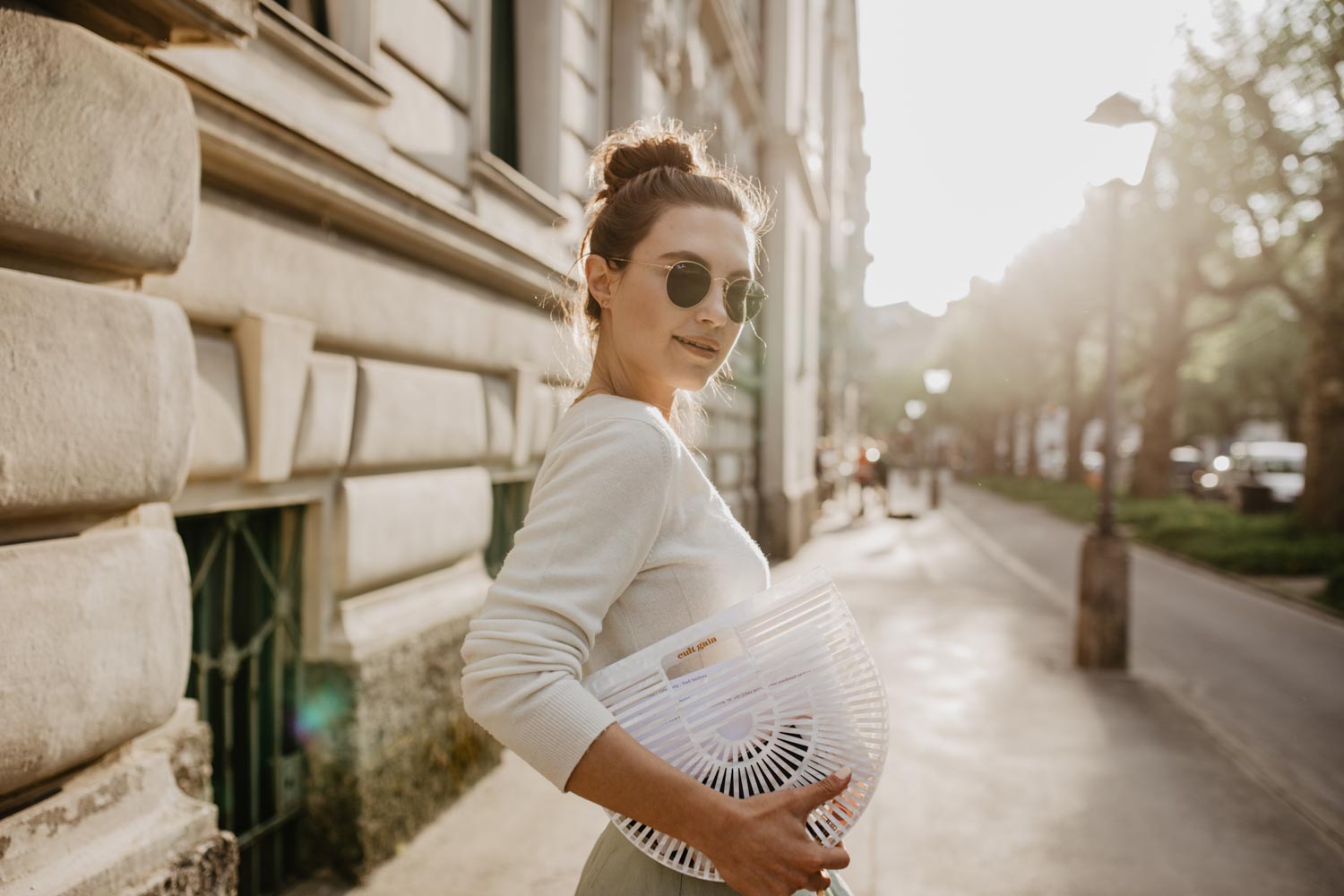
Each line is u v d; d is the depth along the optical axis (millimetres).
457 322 4086
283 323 2820
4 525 1608
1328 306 14734
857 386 38156
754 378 12609
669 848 1082
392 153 3654
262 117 2588
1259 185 15516
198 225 2527
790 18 13695
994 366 39469
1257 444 29016
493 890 3203
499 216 4645
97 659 1726
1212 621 9180
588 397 1210
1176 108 16047
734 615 1109
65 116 1636
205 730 2215
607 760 947
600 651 1108
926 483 43562
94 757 1810
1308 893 3393
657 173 1241
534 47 5508
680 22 9078
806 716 1114
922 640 7715
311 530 3238
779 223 13523
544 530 1019
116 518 1881
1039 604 9633
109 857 1744
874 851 3697
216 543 2803
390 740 3447
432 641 3775
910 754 4883
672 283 1174
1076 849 3740
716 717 1070
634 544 1041
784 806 988
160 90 1885
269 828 3070
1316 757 5090
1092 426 54344
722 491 10953
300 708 3234
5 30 1511
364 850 3248
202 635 2764
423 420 3758
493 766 4414
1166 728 5352
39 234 1616
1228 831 3922
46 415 1606
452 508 4027
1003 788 4402
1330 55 13734
